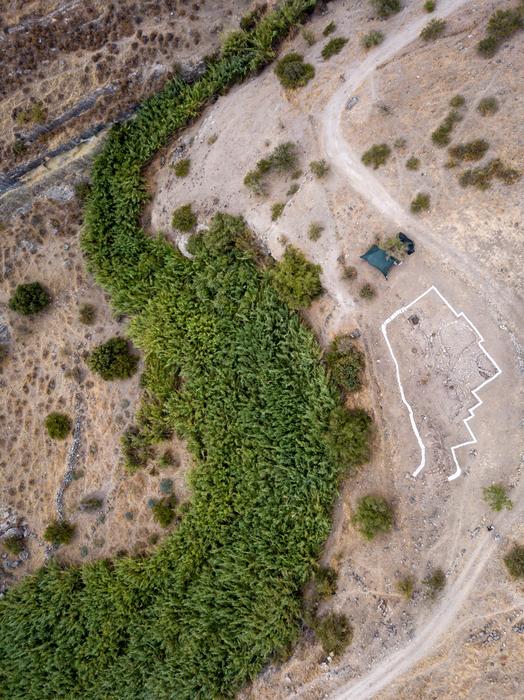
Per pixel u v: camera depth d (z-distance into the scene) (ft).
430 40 87.35
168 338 97.86
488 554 78.89
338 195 88.02
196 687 90.48
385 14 90.17
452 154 82.07
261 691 87.97
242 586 90.02
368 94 88.99
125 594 96.32
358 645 83.25
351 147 88.53
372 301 85.40
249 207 94.22
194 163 99.81
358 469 85.51
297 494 87.30
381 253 82.69
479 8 85.66
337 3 94.38
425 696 79.36
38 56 101.71
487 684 77.15
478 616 78.64
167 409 97.50
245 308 92.17
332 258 87.61
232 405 92.63
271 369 89.66
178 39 97.96
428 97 85.51
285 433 88.69
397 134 86.17
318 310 89.30
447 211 82.12
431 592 80.53
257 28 95.66
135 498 100.94
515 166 79.10
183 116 100.27
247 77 99.14
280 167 91.66
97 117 101.71
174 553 95.20
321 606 86.38
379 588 83.46
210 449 93.76
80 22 99.81
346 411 84.79
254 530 90.12
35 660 99.81
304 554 87.10
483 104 81.20
